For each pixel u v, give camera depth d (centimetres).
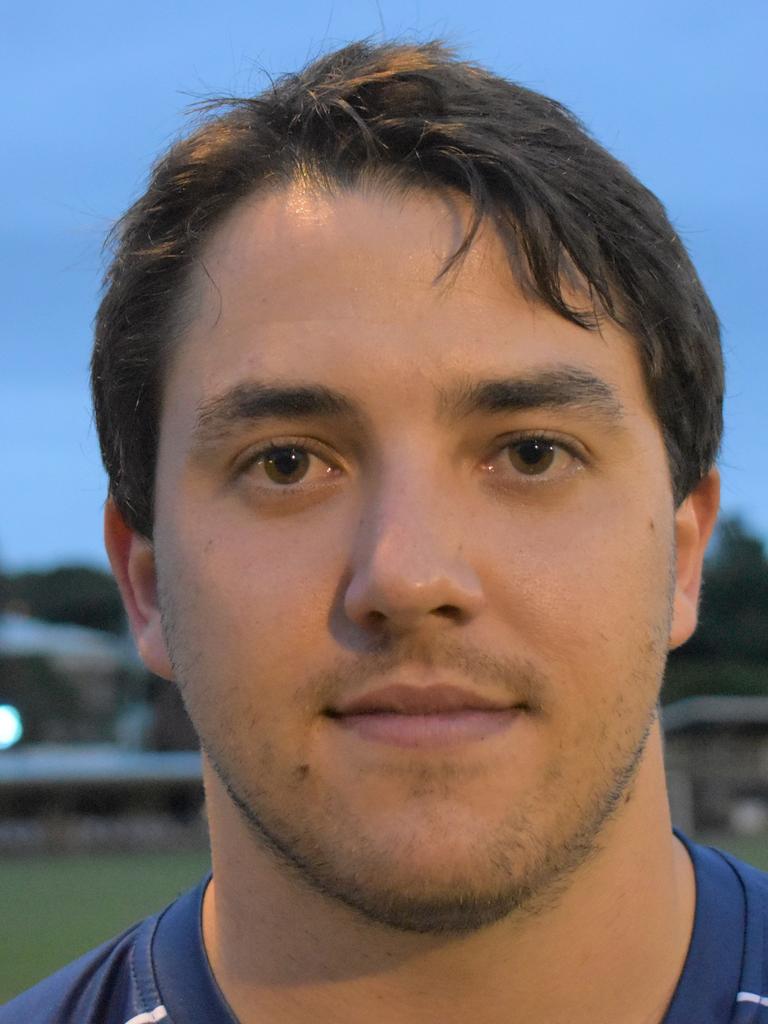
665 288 180
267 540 159
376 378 159
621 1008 163
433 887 146
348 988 162
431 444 159
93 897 1258
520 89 184
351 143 171
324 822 150
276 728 153
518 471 162
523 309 164
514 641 151
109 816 2477
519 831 148
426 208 167
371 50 190
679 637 187
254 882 169
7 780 2323
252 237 172
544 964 159
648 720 161
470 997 159
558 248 166
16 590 6241
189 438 170
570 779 152
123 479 196
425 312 161
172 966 181
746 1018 163
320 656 152
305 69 186
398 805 147
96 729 3644
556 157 175
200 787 2486
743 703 2738
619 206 177
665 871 171
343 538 156
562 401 161
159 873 1642
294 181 173
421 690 148
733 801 2656
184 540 166
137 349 188
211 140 182
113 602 6191
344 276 164
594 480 163
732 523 5000
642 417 172
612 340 171
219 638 159
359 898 150
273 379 161
